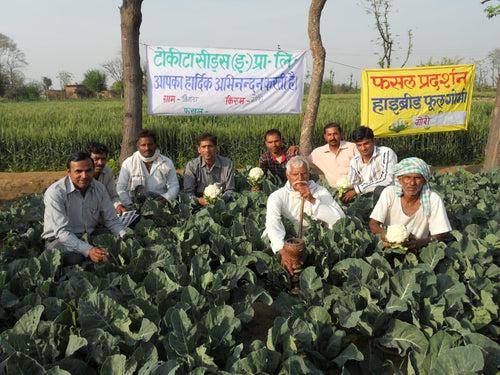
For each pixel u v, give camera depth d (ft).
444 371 7.59
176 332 8.85
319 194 14.40
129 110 27.04
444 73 33.47
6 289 10.68
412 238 13.37
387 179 18.86
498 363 8.05
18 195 34.32
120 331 9.09
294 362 8.04
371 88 33.14
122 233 14.85
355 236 13.47
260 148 44.60
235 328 9.66
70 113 65.87
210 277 11.25
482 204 17.58
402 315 10.36
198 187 20.79
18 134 42.93
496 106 27.99
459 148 45.60
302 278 11.34
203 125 47.14
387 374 9.34
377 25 82.12
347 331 10.19
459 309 10.37
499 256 13.65
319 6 29.17
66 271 12.28
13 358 7.55
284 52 31.76
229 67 31.09
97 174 18.29
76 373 8.13
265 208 17.93
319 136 47.29
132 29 26.09
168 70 30.19
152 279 10.96
